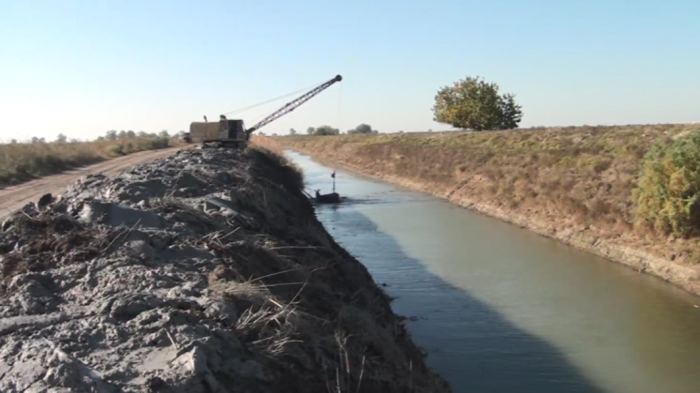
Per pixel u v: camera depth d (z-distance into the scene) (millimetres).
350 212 32438
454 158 43812
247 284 7215
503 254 21438
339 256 14203
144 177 15570
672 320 14344
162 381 4812
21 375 4832
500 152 39406
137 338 5594
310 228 16641
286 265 9500
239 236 10266
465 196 35562
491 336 13461
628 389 10922
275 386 5418
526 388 10922
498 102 75125
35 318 6051
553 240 23672
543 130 44156
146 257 8062
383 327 10273
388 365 7918
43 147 34250
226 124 37000
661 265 17984
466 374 11508
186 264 8070
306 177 55312
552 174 28906
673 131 28500
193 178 15375
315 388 5801
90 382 4711
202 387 4895
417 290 17078
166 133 104688
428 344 13008
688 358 12242
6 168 23641
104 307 6277
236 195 14227
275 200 18391
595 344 13000
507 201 30438
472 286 17406
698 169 18156
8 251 8617
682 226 18203
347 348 7000
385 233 26000
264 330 6234
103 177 15352
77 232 8852
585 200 24281
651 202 19250
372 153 65062
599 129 37062
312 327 6953
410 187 45156
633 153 25750
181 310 6188
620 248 20141
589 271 18797
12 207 15602
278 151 48406
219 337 5715
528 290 16938
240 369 5383
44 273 7406
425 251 22094
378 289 14477
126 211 10047
